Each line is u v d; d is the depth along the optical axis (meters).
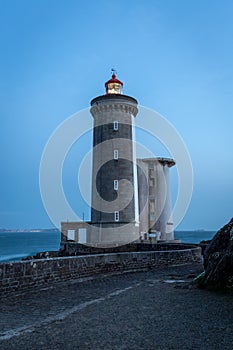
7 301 9.28
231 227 11.90
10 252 71.69
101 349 5.45
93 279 13.40
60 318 7.43
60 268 12.05
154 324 6.84
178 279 13.50
